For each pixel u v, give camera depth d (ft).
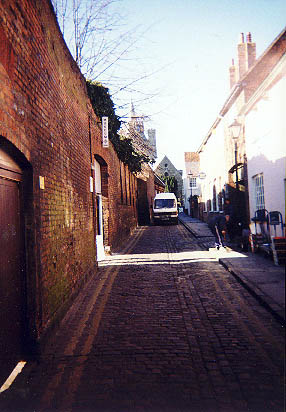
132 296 22.53
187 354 13.62
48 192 16.85
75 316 18.85
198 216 108.06
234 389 10.98
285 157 31.17
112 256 40.57
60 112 20.35
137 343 14.87
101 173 42.45
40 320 14.40
